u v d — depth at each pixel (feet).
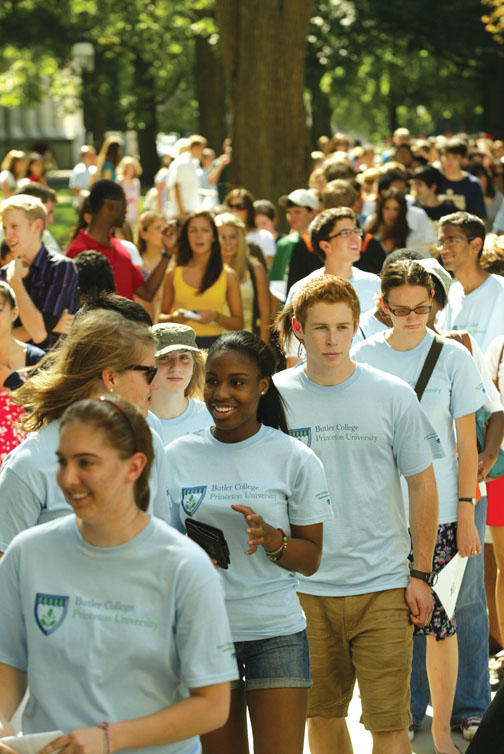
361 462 39.93
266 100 159.74
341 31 326.44
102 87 404.57
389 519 40.37
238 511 34.14
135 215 171.32
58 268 63.77
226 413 35.55
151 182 404.36
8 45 376.07
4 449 45.85
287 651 35.70
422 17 321.73
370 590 40.04
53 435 32.83
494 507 53.62
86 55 360.69
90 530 26.73
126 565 26.76
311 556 35.63
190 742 28.09
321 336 39.14
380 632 39.96
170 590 26.73
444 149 124.98
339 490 40.06
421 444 40.11
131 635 26.73
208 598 26.73
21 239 62.69
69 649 26.91
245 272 82.17
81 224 80.12
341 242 59.88
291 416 40.14
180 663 27.20
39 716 27.68
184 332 46.11
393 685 40.01
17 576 27.55
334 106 512.63
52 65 398.21
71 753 25.67
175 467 36.50
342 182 84.23
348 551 40.11
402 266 44.62
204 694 26.73
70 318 64.13
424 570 40.55
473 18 323.78
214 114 329.93
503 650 57.41
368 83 437.99
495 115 350.84
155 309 90.99
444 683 46.32
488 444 48.73
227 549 35.37
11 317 48.21
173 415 45.57
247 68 159.74
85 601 26.91
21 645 28.09
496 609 57.67
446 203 112.16
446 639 46.09
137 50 377.30
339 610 40.27
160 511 34.24
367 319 51.16
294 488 36.14
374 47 334.24
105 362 32.76
